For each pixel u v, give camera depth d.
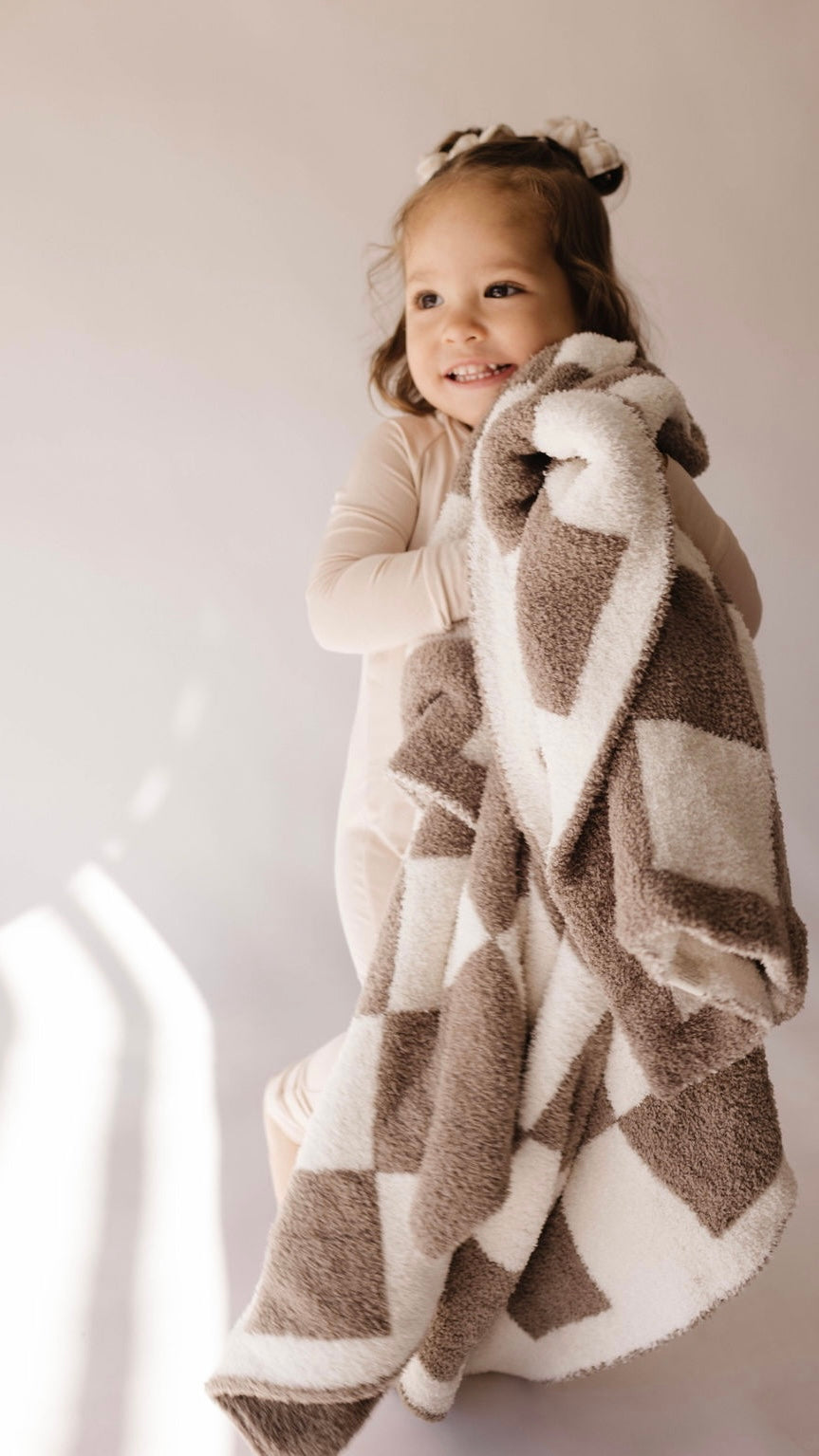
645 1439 0.94
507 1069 0.81
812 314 1.78
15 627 1.87
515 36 1.74
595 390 0.81
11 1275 1.18
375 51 1.75
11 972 1.78
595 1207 0.87
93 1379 1.04
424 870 0.88
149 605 1.87
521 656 0.78
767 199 1.76
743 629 0.87
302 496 1.85
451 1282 0.87
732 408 1.80
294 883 1.88
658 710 0.75
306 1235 0.84
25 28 1.76
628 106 1.75
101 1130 1.44
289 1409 0.86
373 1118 0.85
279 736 1.88
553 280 1.01
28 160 1.78
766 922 0.70
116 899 1.87
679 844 0.71
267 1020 1.68
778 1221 0.83
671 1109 0.84
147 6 1.76
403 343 1.28
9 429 1.83
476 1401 0.99
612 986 0.76
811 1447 0.92
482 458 0.83
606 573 0.75
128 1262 1.20
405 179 1.78
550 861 0.76
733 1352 1.05
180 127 1.78
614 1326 0.88
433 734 0.89
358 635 0.94
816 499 1.82
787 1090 1.48
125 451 1.84
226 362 1.82
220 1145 1.41
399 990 0.87
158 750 1.88
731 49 1.73
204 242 1.80
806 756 1.83
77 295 1.81
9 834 1.88
